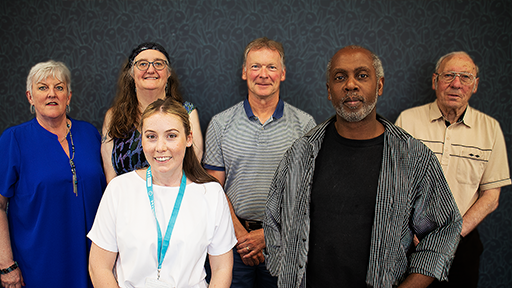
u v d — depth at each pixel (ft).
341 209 4.59
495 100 8.50
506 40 8.39
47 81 6.04
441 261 4.31
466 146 7.29
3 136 6.15
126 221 4.56
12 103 8.22
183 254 4.55
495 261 8.70
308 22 8.20
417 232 4.73
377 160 4.62
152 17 8.05
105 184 6.79
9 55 8.13
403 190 4.45
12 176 6.05
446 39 8.35
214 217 4.85
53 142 6.29
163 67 6.66
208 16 8.09
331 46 8.28
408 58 8.36
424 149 4.53
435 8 8.29
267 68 6.63
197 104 8.27
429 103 8.14
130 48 8.11
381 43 8.32
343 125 4.74
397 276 4.57
